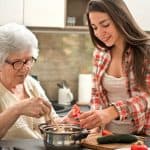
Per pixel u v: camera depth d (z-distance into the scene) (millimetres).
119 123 2209
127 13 2100
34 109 1853
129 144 1782
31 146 1745
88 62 3459
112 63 2266
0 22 2789
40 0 2863
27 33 1949
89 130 1889
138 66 2115
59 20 2938
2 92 2008
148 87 2121
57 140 1696
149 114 2176
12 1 2795
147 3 3068
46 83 3379
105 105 2338
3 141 1822
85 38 3430
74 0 3293
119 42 2170
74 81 3439
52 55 3375
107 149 1727
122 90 2229
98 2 2043
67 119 1995
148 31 3111
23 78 2008
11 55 1908
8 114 1823
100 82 2312
